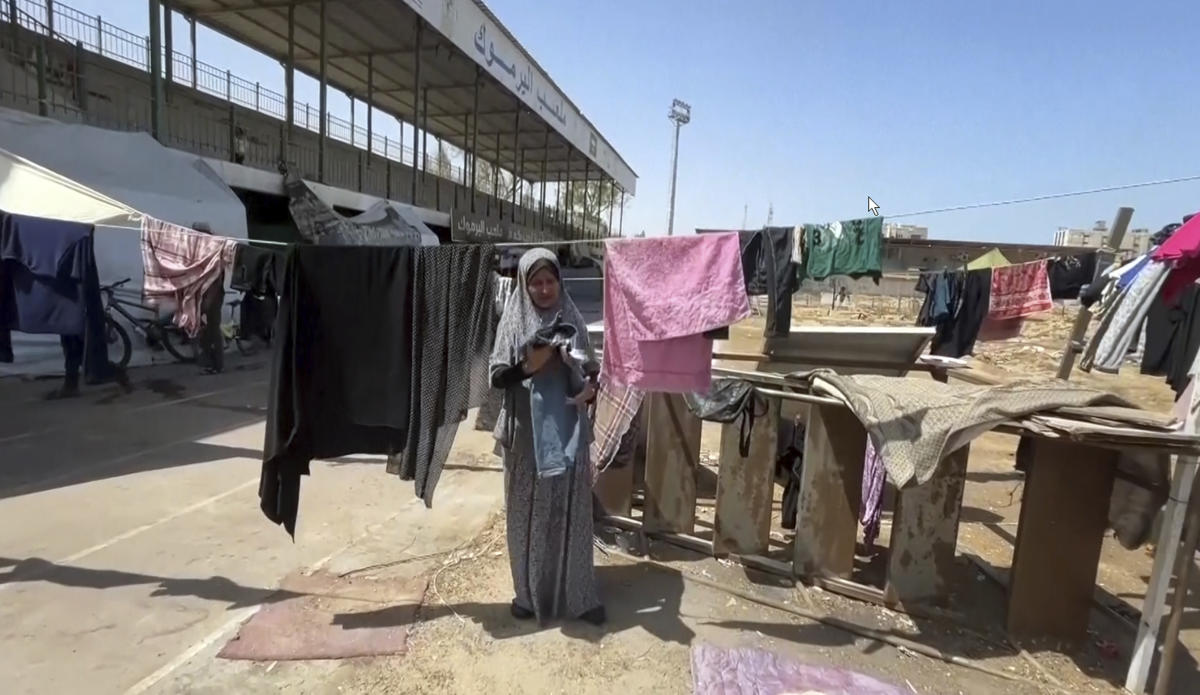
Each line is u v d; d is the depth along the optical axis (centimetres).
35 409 685
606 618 328
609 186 5425
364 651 292
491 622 320
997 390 310
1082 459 306
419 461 319
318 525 434
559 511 313
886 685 281
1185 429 265
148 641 296
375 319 316
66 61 1095
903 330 509
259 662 283
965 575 399
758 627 326
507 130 2867
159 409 716
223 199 982
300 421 314
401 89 2227
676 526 421
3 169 582
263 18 1616
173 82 1432
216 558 380
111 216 544
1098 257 560
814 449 360
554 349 284
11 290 416
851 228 379
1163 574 275
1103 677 297
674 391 311
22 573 353
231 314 963
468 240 2120
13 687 261
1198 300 414
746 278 400
